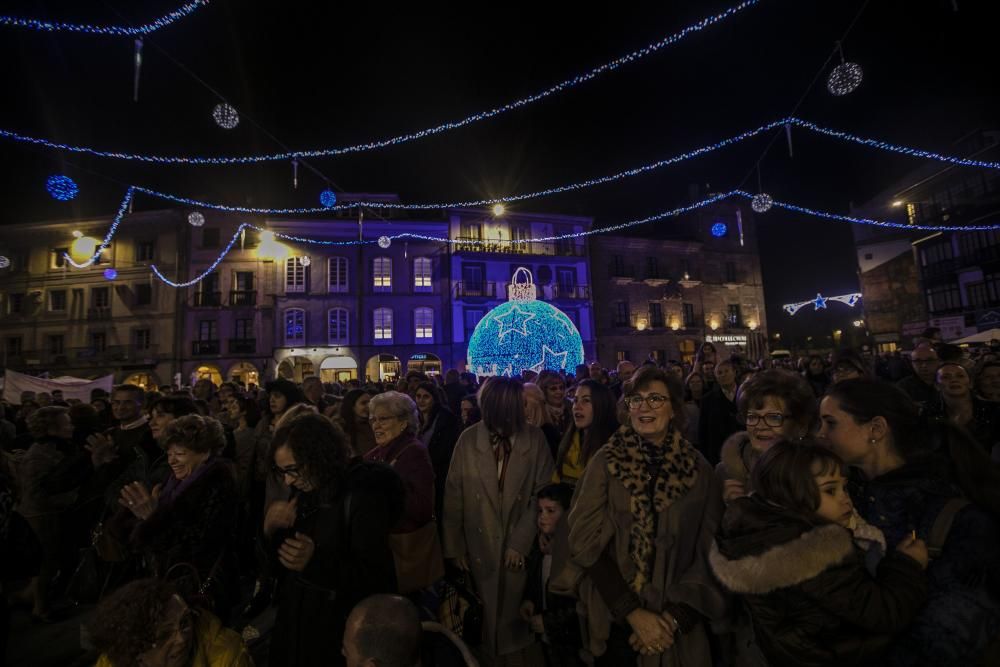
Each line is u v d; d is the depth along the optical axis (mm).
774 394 2611
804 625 1720
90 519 5250
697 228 37688
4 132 8227
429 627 2096
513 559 3299
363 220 31031
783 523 1777
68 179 7879
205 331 29953
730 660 2416
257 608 4770
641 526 2416
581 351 21031
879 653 1709
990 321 23453
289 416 3783
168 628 1893
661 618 2240
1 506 3748
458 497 3607
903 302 32344
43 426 5137
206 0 6004
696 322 36375
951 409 3938
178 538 2930
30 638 4457
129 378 29266
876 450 2055
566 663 3297
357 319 30484
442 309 31453
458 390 8773
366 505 2518
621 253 35594
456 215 32281
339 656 2365
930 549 1754
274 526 2652
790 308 31578
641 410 2527
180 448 3135
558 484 3291
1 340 30172
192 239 30375
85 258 30469
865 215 34594
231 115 6445
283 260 30297
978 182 27141
